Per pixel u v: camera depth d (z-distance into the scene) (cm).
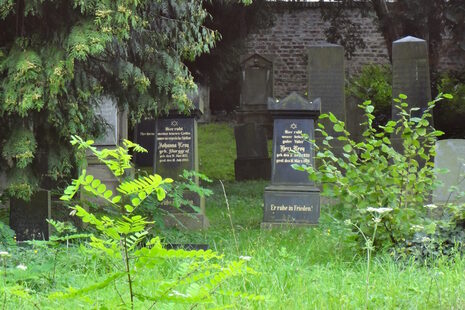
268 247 955
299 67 3603
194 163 1446
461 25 2375
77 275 696
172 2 1184
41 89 1036
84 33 1031
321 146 1731
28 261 796
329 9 2939
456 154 1272
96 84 1162
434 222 870
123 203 347
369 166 914
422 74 1683
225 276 358
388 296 596
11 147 1080
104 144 1659
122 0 1044
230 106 3525
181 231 1255
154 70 1188
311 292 609
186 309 511
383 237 867
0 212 1225
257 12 2433
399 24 2566
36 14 1074
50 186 1346
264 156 2273
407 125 929
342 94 1753
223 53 2219
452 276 678
